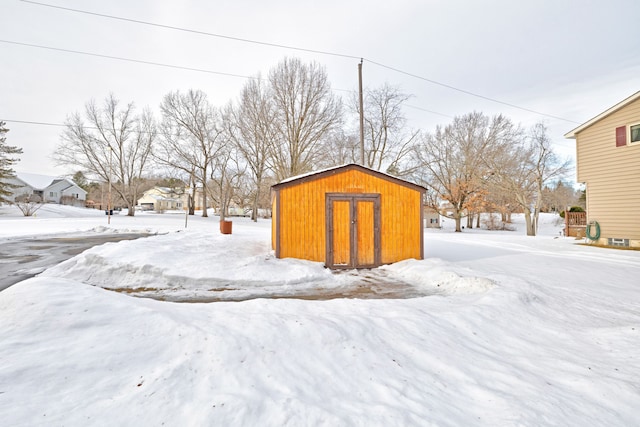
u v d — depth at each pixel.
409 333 3.54
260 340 2.89
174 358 2.49
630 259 9.77
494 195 34.22
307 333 3.14
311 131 28.59
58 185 54.09
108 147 33.53
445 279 6.71
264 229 21.44
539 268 8.27
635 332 3.79
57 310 2.87
